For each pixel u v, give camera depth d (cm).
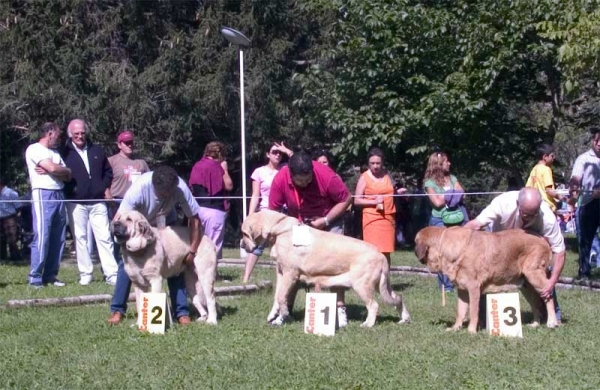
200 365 677
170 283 869
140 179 835
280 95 2294
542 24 1245
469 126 1972
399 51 1995
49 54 2094
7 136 2264
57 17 2136
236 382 627
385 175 1152
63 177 1121
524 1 1792
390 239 1140
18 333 809
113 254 1175
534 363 682
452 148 2023
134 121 2148
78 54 2128
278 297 842
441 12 1930
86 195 1151
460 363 681
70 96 2103
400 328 834
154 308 808
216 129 2388
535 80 2091
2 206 1639
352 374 647
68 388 612
